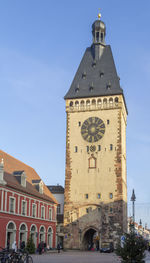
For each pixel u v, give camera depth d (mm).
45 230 75875
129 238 32812
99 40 92500
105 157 79750
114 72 87312
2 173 56938
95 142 81312
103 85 85375
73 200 79375
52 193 95625
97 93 84000
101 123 82000
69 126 84062
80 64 91312
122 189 77062
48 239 78938
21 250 39469
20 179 66688
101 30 93500
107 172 78750
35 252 64000
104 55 91062
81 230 77250
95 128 82125
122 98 83188
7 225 57656
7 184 57969
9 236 60094
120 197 76500
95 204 77625
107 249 68750
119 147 79500
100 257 52625
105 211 76625
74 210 78812
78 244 76938
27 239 65312
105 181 78375
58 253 65875
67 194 80062
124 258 32094
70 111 84875
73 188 80062
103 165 79438
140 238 33125
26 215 65875
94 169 79812
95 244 84688
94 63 89625
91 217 77438
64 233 78188
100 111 82875
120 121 80875
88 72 89125
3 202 56906
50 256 55094
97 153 80500
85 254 62250
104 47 92562
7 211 58000
